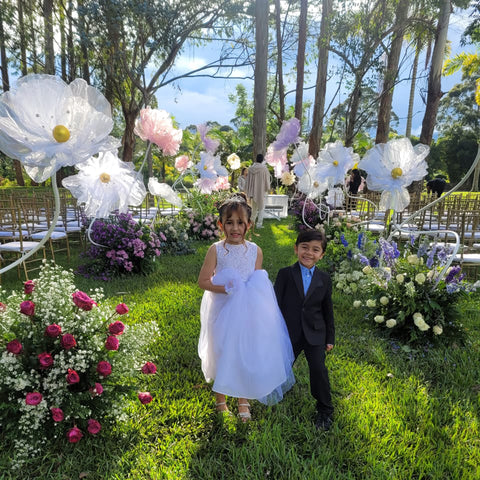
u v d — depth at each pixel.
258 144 11.56
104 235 5.11
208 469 1.80
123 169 3.11
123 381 2.22
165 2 13.48
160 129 4.97
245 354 2.01
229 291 2.08
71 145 1.67
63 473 1.78
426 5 12.38
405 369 2.84
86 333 2.06
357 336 3.43
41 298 2.11
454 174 35.84
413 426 2.17
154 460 1.87
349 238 5.21
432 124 14.19
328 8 13.91
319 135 15.17
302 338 2.19
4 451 1.90
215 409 2.28
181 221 8.15
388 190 3.80
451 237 6.50
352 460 1.90
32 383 1.93
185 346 3.09
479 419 2.23
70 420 1.97
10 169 31.25
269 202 12.91
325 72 14.64
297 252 2.25
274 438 2.01
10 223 5.39
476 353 3.07
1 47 16.55
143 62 14.89
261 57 11.16
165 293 4.39
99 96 1.74
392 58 13.27
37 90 1.61
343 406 2.34
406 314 3.27
